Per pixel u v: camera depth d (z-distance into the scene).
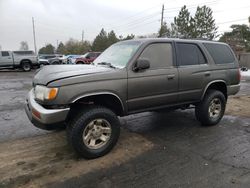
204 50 4.94
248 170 3.32
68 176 3.15
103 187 2.92
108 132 3.73
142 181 3.05
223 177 3.14
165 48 4.35
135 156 3.72
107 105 3.93
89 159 3.60
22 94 9.04
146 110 4.19
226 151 3.92
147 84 4.01
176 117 5.81
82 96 3.38
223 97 5.21
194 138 4.47
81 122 3.43
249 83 13.28
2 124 5.21
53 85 3.23
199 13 32.28
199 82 4.75
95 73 3.53
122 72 3.75
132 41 4.44
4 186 2.92
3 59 20.31
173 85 4.36
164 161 3.56
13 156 3.68
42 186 2.93
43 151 3.86
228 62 5.36
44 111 3.23
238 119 5.71
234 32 36.69
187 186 2.95
